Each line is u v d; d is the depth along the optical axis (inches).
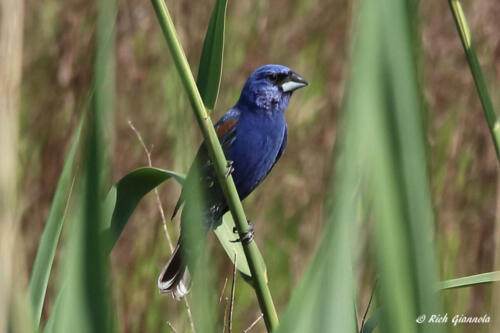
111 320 118.9
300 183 519.2
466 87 491.8
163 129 479.8
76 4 487.5
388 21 102.8
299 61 559.2
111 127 121.0
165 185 470.6
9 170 111.4
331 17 561.6
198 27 503.5
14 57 114.0
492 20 504.4
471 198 454.0
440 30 515.2
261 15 560.1
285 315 106.6
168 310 425.4
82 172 121.0
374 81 100.7
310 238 491.2
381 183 99.5
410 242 100.5
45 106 470.9
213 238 446.0
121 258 446.9
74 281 119.6
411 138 100.9
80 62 477.4
